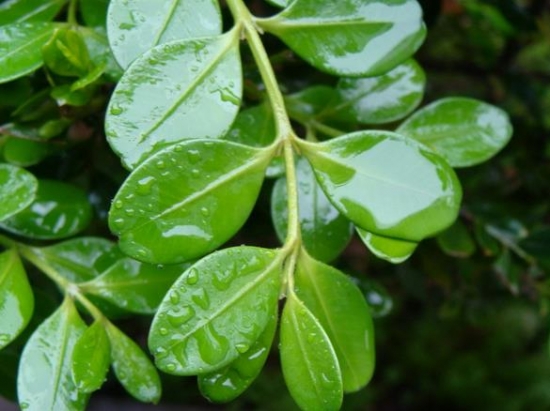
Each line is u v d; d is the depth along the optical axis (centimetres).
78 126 23
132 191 18
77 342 19
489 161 35
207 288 18
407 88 22
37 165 23
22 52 20
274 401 92
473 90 42
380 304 25
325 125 22
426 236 18
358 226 18
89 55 20
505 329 95
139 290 20
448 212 18
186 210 18
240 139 21
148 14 19
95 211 24
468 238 26
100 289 20
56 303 23
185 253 18
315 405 18
